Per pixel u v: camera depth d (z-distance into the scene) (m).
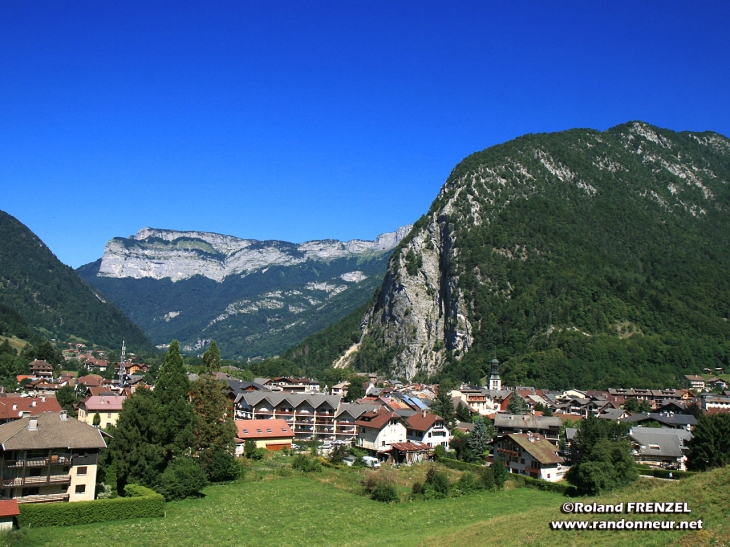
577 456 114.88
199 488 89.44
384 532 74.38
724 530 48.84
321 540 70.00
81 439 76.12
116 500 74.88
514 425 137.75
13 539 63.38
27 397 129.50
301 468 109.62
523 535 58.84
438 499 94.50
